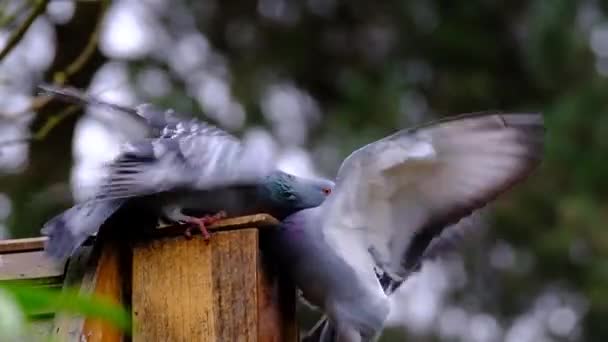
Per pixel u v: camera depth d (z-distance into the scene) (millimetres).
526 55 16234
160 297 6551
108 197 6234
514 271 15711
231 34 15586
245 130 14578
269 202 7086
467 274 15688
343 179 6969
